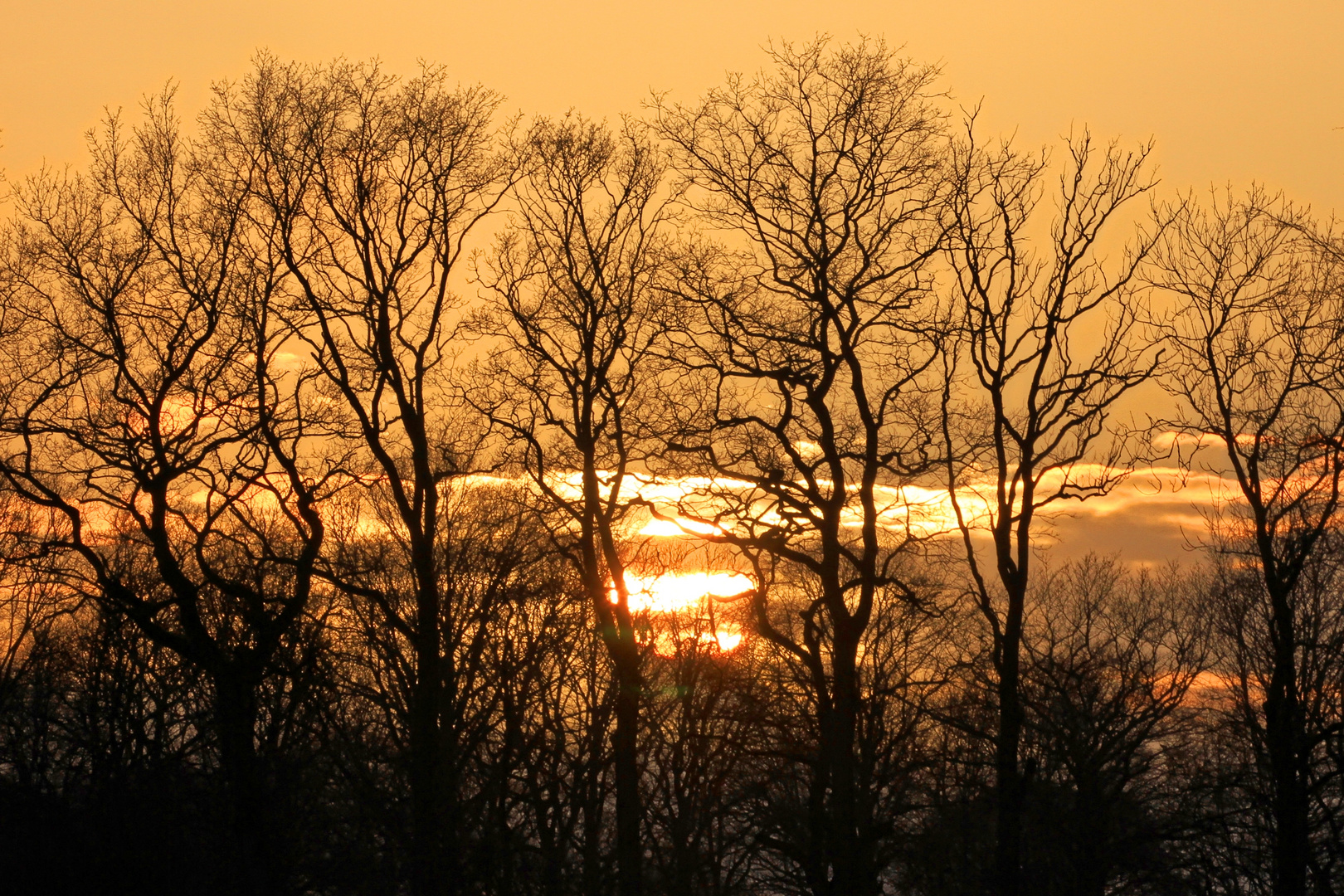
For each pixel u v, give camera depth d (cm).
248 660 6025
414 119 6625
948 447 6412
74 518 5919
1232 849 6712
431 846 6162
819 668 6197
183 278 6353
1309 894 6300
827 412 6166
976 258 6506
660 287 6488
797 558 6150
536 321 6906
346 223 6525
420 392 6588
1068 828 6619
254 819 5966
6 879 6431
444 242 6719
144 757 6775
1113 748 6769
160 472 6034
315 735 6538
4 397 6175
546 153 6906
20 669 6956
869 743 6862
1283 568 6341
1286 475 6319
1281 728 6125
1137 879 6788
